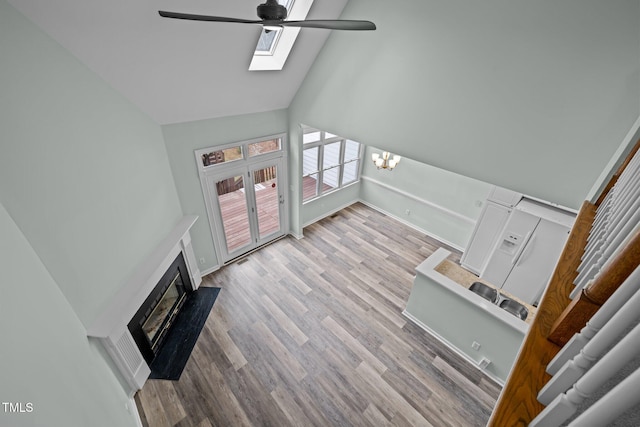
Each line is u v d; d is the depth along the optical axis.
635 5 1.67
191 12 2.31
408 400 2.98
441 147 2.86
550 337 0.92
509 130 2.38
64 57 2.11
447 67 2.57
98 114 2.44
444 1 2.41
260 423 2.73
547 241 3.95
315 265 4.93
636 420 0.48
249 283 4.45
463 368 3.32
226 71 3.15
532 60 2.12
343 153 6.20
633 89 1.79
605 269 0.74
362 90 3.35
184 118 3.44
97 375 2.10
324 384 3.09
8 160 1.71
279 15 1.66
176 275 3.68
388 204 6.58
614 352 0.42
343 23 1.66
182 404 2.85
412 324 3.87
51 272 1.93
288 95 4.19
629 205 0.96
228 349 3.42
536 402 0.76
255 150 4.50
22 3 1.75
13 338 1.21
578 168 2.13
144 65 2.58
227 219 4.69
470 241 4.94
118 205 2.68
